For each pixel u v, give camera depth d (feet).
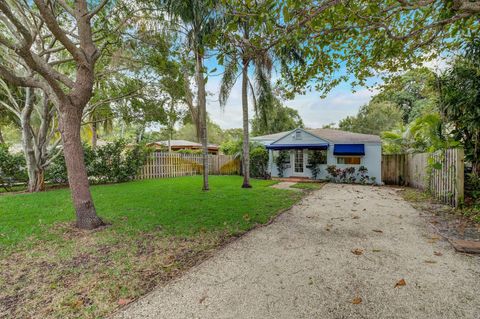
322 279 10.06
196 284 9.78
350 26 13.16
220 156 64.69
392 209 22.82
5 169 34.60
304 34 12.46
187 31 28.55
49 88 17.97
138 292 9.24
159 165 53.01
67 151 16.57
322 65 17.10
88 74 16.97
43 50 24.86
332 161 49.88
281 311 8.05
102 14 23.73
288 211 22.16
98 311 8.14
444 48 20.38
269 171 55.21
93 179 41.63
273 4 10.26
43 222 17.71
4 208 21.94
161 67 28.68
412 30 14.96
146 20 25.09
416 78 34.22
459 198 20.93
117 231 15.96
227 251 13.02
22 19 24.09
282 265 11.39
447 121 26.84
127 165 44.88
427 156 30.50
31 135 34.06
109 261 11.73
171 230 16.14
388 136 52.29
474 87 21.88
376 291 9.11
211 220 18.37
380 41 16.01
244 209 21.90
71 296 8.95
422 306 8.18
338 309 8.10
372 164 46.03
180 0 24.89
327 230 16.62
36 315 7.91
